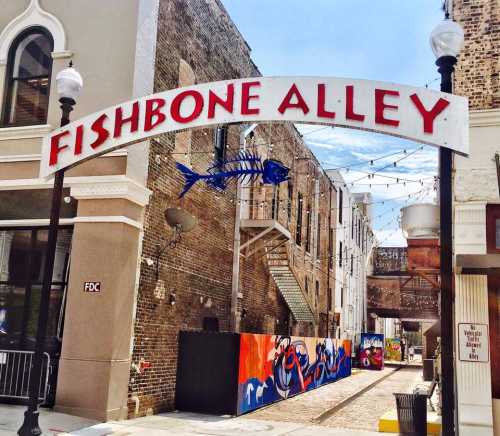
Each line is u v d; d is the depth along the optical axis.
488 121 9.67
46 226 11.56
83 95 11.67
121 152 10.98
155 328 11.88
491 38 10.00
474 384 9.14
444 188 7.03
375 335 34.31
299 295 21.12
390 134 7.58
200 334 12.42
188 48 13.86
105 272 10.62
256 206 18.56
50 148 9.16
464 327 9.30
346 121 7.77
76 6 12.17
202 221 14.54
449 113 7.35
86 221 10.91
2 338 11.40
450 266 6.68
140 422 10.45
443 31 7.33
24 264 11.59
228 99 8.24
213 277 15.14
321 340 20.47
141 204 11.31
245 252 17.80
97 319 10.48
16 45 12.67
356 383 22.36
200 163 14.48
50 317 11.12
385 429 11.05
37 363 8.06
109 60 11.66
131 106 8.83
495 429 9.10
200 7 14.63
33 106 12.27
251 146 17.97
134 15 11.68
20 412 10.07
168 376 12.40
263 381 13.96
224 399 12.07
